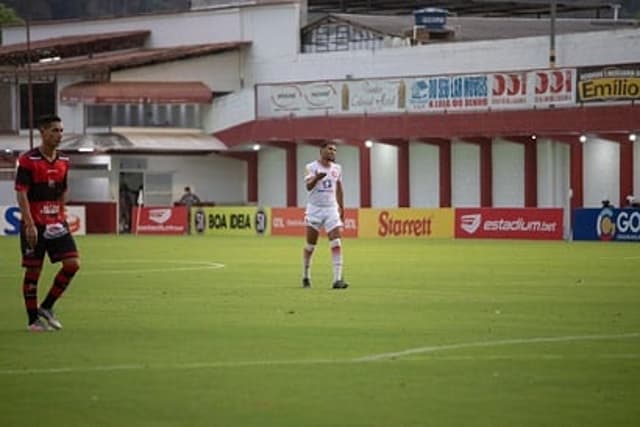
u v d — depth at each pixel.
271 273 106.94
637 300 79.50
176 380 46.97
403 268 113.38
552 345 56.09
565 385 45.50
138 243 177.38
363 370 49.03
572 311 72.00
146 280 99.00
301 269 112.50
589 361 51.03
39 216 62.91
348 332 61.53
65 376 48.16
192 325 64.94
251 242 178.88
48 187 62.84
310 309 73.56
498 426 38.69
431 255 137.62
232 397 43.50
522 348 55.09
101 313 71.69
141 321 67.12
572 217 183.25
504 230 190.50
